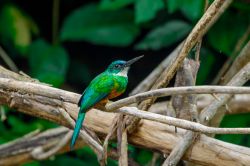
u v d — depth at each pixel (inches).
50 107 312.2
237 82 303.4
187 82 301.7
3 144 404.5
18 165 398.6
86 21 529.7
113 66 277.0
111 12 530.9
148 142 298.7
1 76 313.1
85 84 609.3
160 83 271.3
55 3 548.7
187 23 507.8
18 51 576.4
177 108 308.7
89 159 476.7
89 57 622.2
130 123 293.7
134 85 604.7
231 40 459.2
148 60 609.0
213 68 516.7
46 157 389.4
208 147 289.0
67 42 618.8
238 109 414.3
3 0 583.5
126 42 526.3
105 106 256.8
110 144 319.0
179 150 288.5
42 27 630.5
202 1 438.0
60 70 535.8
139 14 461.7
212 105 309.7
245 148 287.6
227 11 462.3
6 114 471.2
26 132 445.7
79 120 264.5
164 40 506.0
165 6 486.9
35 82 313.1
